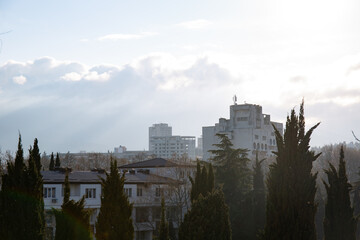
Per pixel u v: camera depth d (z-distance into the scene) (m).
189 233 37.03
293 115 37.66
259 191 68.00
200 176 47.44
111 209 33.72
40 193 31.52
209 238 36.84
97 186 76.50
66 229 31.17
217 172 70.00
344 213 45.28
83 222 31.59
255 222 66.25
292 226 36.06
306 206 36.47
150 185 80.69
